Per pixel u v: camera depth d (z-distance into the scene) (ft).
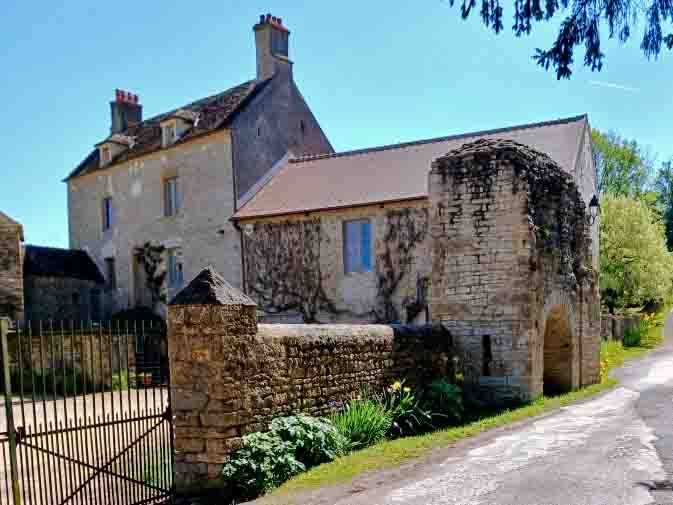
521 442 30.63
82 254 90.38
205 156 75.36
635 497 21.44
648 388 48.32
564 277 48.75
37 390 57.21
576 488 22.79
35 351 59.36
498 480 24.30
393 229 59.93
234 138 72.74
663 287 103.04
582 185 64.85
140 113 102.17
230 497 24.93
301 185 71.31
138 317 78.89
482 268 43.55
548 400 42.91
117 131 99.19
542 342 44.27
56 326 70.90
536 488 23.03
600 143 137.08
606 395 45.55
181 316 26.35
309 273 64.95
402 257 59.26
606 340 86.84
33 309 78.95
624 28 16.81
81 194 92.84
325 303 63.67
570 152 60.39
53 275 81.41
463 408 39.34
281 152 78.74
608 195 112.27
